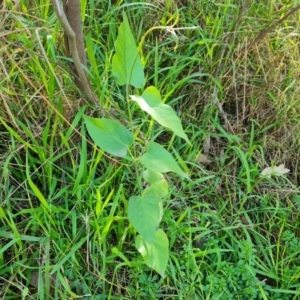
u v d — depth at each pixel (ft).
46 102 2.01
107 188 2.16
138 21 2.63
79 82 2.15
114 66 1.72
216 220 2.33
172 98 2.62
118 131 1.66
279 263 2.31
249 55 2.74
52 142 2.10
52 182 2.13
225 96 2.72
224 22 2.75
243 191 2.52
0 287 1.97
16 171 2.15
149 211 1.65
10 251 2.04
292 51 2.78
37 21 2.20
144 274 2.08
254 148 2.59
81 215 2.06
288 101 2.72
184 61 2.64
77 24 2.00
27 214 2.10
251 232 2.40
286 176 2.67
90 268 2.06
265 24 2.81
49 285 1.95
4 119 2.13
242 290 2.16
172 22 2.68
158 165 1.64
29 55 2.03
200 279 2.12
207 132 2.56
